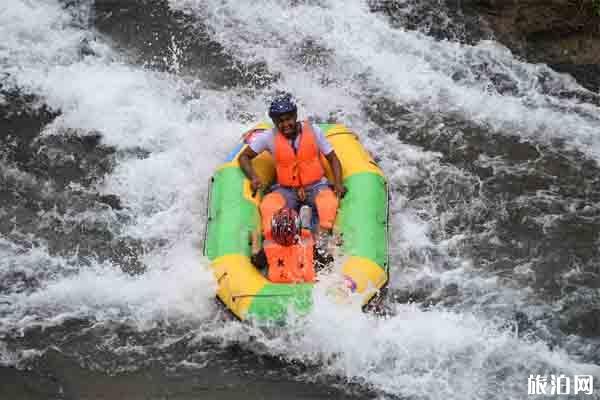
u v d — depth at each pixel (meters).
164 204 16.89
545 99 19.89
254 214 15.11
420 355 13.45
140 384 13.22
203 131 18.50
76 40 20.92
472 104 19.64
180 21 21.69
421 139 18.72
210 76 20.19
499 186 17.56
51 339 13.98
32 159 17.88
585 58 20.92
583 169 18.00
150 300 14.66
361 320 13.42
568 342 14.02
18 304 14.62
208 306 14.26
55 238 16.09
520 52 21.16
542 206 17.11
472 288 15.17
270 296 13.35
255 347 13.64
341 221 14.76
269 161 16.16
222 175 15.82
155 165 17.69
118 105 19.16
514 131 18.95
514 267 15.72
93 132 18.48
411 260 15.79
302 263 13.70
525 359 13.55
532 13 21.33
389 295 14.96
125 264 15.52
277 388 13.05
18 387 13.14
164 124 18.69
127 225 16.41
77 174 17.56
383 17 22.06
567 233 16.47
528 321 14.43
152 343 13.90
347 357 13.33
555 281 15.39
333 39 21.31
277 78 20.20
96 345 13.90
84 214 16.64
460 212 16.95
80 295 14.80
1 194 17.05
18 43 20.69
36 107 19.06
